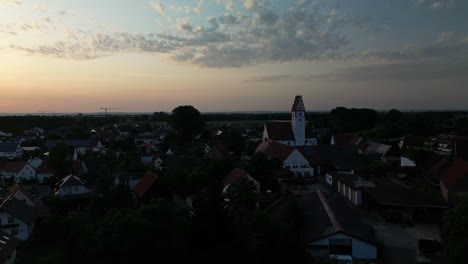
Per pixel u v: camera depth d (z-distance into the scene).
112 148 129.88
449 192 50.22
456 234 29.03
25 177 89.12
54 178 85.62
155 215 33.91
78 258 34.78
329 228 37.19
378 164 74.94
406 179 68.50
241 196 42.91
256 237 33.91
